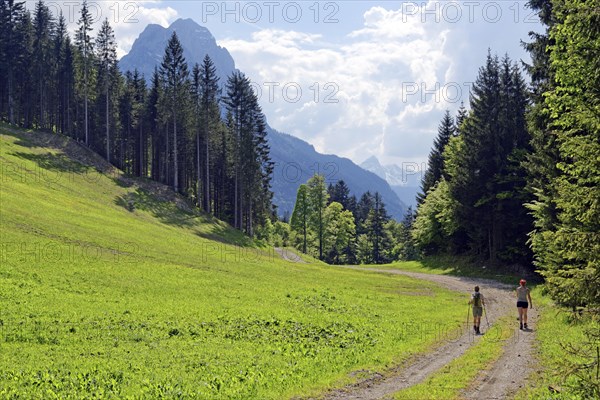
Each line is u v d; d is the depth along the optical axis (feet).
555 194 102.63
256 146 303.27
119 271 119.14
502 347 65.26
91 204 210.18
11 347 60.13
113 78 343.67
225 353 61.98
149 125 348.79
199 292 108.68
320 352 64.13
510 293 136.87
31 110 355.77
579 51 41.19
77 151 285.43
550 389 44.60
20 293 87.66
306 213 373.20
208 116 305.94
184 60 304.71
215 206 366.84
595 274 37.32
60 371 51.83
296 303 104.94
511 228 178.60
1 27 325.21
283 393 46.09
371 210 536.83
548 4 109.91
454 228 205.67
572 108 44.91
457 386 47.65
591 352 39.70
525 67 115.14
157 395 44.70
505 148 181.27
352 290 134.21
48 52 359.46
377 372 54.54
